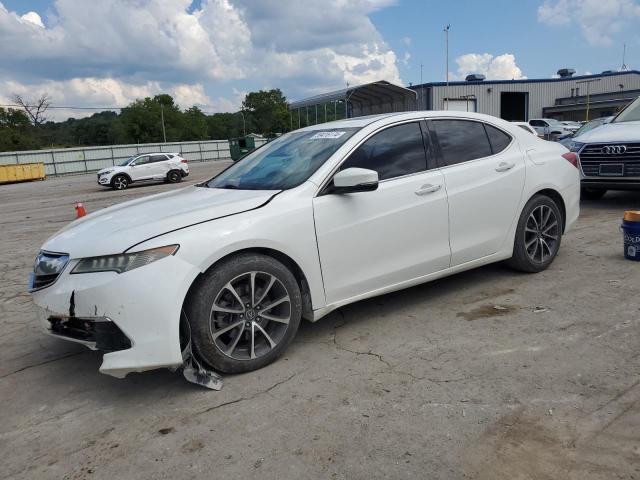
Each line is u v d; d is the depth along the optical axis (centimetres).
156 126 9756
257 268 341
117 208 409
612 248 602
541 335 379
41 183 3684
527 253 505
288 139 468
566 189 532
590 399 293
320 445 266
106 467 261
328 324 425
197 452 267
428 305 453
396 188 405
